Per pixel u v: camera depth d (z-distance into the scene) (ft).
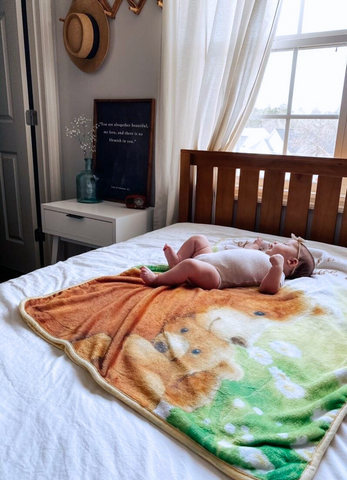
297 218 5.67
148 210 7.01
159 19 6.53
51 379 2.40
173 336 2.84
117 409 2.17
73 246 8.68
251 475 1.79
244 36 5.45
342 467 1.88
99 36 7.18
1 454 1.84
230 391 2.30
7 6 7.45
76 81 7.80
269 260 3.95
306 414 2.17
